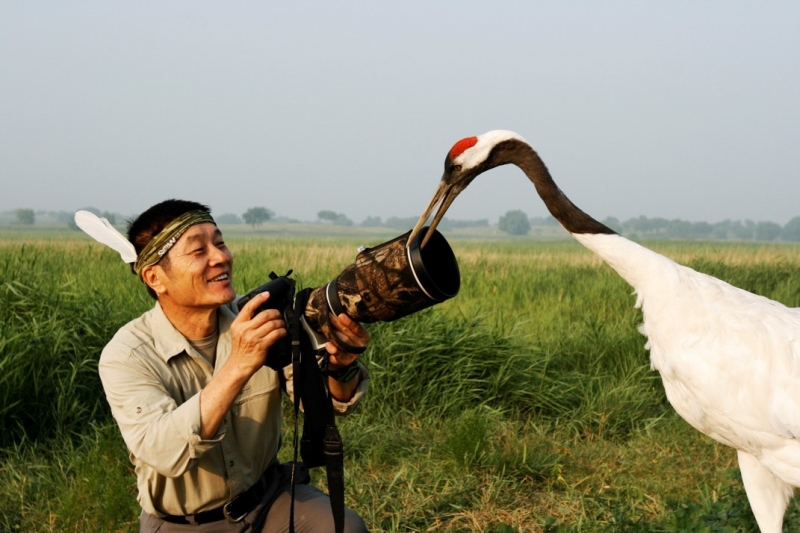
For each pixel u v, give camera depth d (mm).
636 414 5609
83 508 3902
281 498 2598
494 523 3975
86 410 4988
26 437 4668
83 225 2590
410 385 5613
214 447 2438
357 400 2652
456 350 5828
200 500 2459
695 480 4559
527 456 4719
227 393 2188
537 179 3689
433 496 4227
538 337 7375
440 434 5121
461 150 3773
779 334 3262
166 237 2367
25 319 5828
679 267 3480
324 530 2514
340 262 13812
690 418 3561
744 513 3738
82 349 5336
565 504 4172
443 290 2324
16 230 95312
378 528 3875
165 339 2484
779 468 3324
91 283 8477
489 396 5738
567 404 5730
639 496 4277
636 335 6938
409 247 2258
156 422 2219
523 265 16219
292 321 2357
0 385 4711
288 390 2604
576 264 17109
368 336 2457
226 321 2613
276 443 2645
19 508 3982
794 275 13180
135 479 4270
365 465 4633
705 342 3322
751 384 3240
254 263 12781
